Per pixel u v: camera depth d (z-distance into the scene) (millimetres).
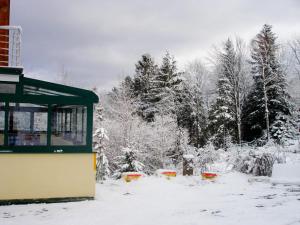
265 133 34406
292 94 37219
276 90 35875
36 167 9391
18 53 9383
